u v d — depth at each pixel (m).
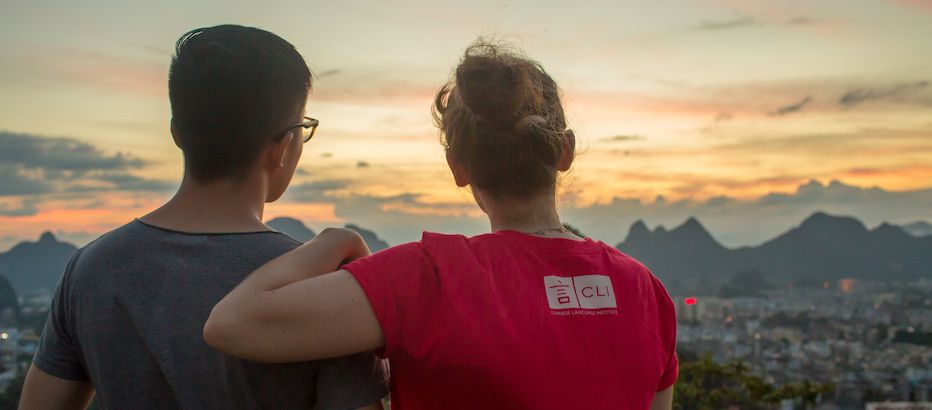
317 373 1.33
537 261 1.25
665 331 1.38
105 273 1.37
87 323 1.36
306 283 1.16
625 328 1.25
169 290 1.34
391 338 1.17
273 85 1.38
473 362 1.15
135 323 1.33
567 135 1.36
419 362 1.18
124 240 1.39
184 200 1.41
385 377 1.38
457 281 1.19
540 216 1.32
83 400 1.50
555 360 1.17
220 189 1.40
